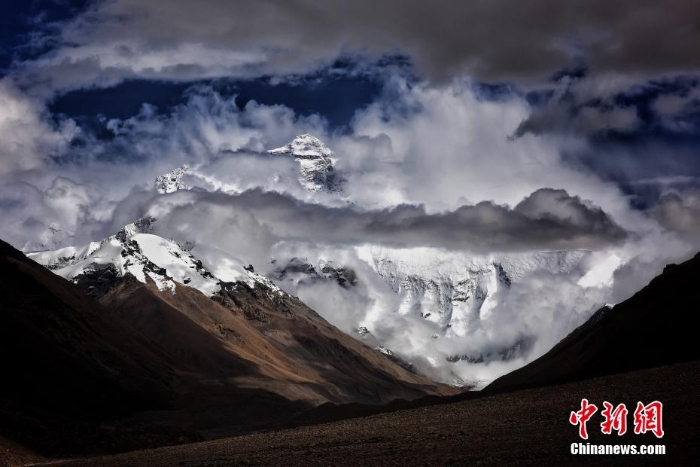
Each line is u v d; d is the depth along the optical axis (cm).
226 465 7669
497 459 6481
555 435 7025
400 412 10194
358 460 7100
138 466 8369
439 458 6775
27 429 13175
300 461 7388
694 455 5903
